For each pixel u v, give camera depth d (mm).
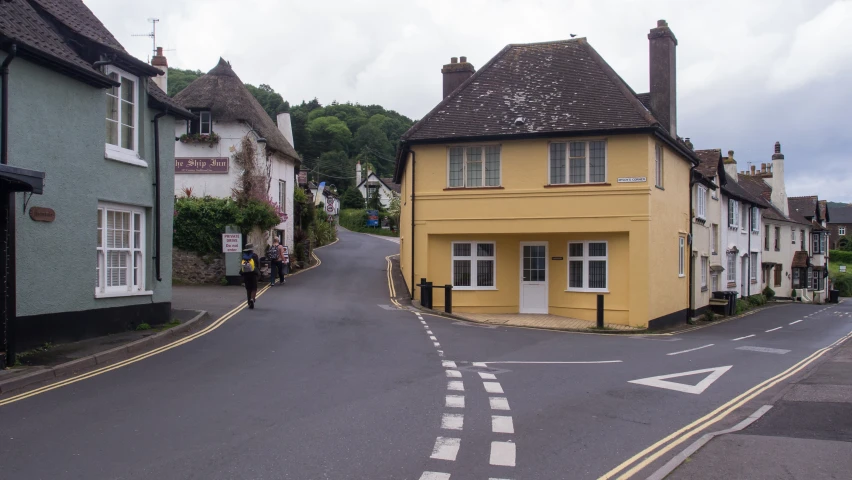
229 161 27672
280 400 8211
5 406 7805
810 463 6047
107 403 7973
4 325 9633
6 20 10969
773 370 11617
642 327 19703
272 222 27578
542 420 7488
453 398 8500
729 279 35562
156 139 14867
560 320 20266
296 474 5512
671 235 22656
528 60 23641
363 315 18094
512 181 21109
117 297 13406
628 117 20141
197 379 9469
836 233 98312
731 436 6941
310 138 97625
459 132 21438
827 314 33500
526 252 22125
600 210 20234
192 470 5582
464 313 21406
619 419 7648
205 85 28562
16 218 10867
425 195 21844
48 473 5477
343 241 54938
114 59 13336
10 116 10664
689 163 25625
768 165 55625
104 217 13258
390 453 6137
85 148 12453
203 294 21859
